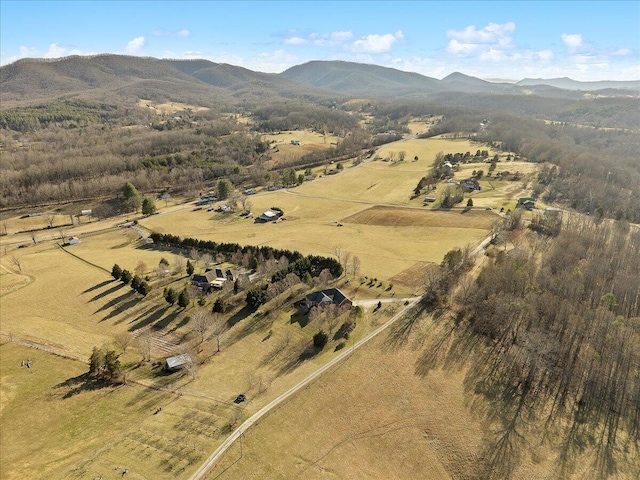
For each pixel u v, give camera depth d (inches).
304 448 2997.0
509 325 4229.8
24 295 5280.5
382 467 2930.6
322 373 3690.9
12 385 3673.7
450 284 4918.8
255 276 5408.5
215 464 2802.7
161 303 4926.2
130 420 3240.7
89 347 4224.9
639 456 3090.6
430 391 3575.3
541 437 3216.0
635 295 4613.7
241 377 3700.8
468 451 3085.6
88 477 2706.7
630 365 3791.8
